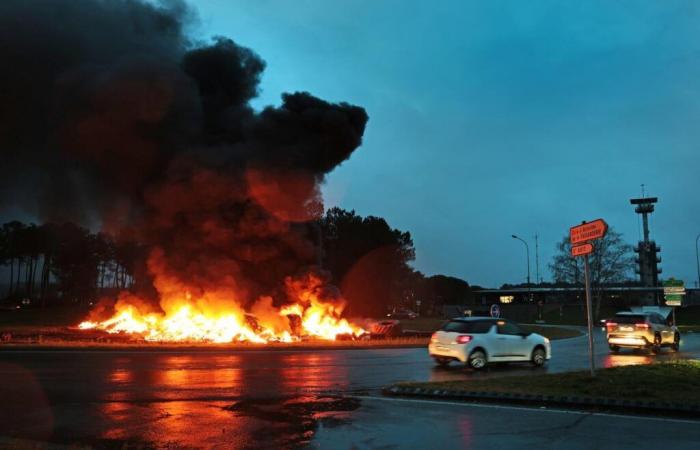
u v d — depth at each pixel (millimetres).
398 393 11516
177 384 13078
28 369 16062
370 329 38156
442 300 114188
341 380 14031
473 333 16828
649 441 7469
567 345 28562
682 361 15836
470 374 15477
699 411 9180
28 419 8938
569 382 11766
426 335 35969
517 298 98938
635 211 99562
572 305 88750
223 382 13492
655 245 97062
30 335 30672
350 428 8312
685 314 78312
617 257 70312
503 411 9594
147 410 9742
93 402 10539
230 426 8453
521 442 7434
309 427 8383
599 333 42062
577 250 12984
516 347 17297
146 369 16312
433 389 11203
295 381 13781
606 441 7477
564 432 8008
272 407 10062
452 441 7512
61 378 14047
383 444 7367
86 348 23438
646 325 22781
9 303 81375
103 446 7250
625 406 9641
